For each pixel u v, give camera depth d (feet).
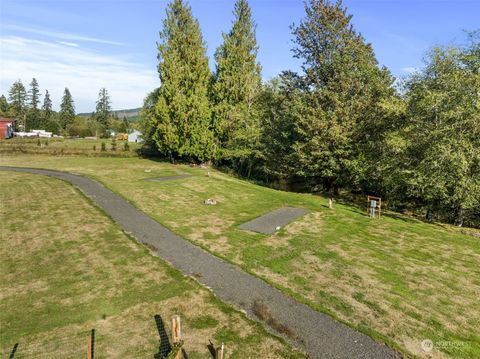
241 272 36.86
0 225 47.80
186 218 56.29
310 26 88.53
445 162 56.70
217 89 112.37
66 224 49.47
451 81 59.26
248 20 111.45
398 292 33.37
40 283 32.73
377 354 24.11
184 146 111.65
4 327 25.90
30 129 284.41
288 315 28.76
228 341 24.84
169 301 30.22
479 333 26.99
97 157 128.16
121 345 24.20
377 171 73.26
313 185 98.84
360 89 78.79
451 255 44.68
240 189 82.79
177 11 111.14
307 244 45.96
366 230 54.49
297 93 89.86
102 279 33.88
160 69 111.45
